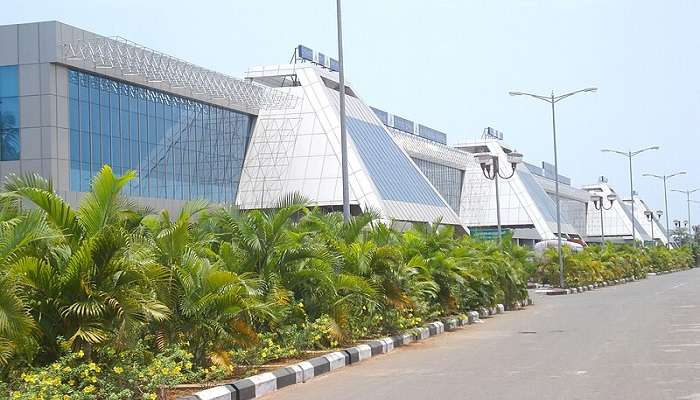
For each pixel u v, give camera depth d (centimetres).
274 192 5462
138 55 4362
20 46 4072
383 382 1334
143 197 4622
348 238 2067
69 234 1113
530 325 2497
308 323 1681
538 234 9206
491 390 1189
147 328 1262
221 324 1310
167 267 1261
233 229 1677
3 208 1119
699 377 1255
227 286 1305
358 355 1688
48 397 942
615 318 2588
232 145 5553
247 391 1208
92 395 1002
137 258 1116
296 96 5884
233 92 5212
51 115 4031
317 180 5456
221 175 5406
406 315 2178
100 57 4150
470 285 2923
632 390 1148
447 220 6219
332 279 1736
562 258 5288
